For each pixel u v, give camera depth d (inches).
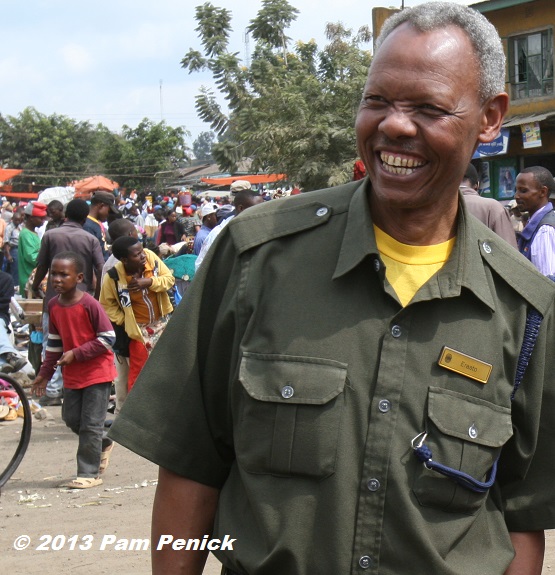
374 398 78.0
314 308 79.8
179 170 2260.1
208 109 1090.7
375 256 79.6
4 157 2340.1
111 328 252.4
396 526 77.4
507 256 84.6
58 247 362.3
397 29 79.7
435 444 78.2
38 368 389.7
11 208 918.4
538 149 745.6
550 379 85.0
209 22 1103.0
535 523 87.4
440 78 77.1
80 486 248.2
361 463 77.8
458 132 78.1
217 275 85.7
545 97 737.6
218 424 86.7
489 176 780.6
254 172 807.7
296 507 77.6
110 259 350.6
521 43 759.1
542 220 270.7
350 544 77.2
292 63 946.1
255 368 79.8
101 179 1018.1
